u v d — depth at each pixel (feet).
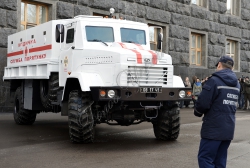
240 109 70.28
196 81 67.05
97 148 27.76
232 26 89.10
